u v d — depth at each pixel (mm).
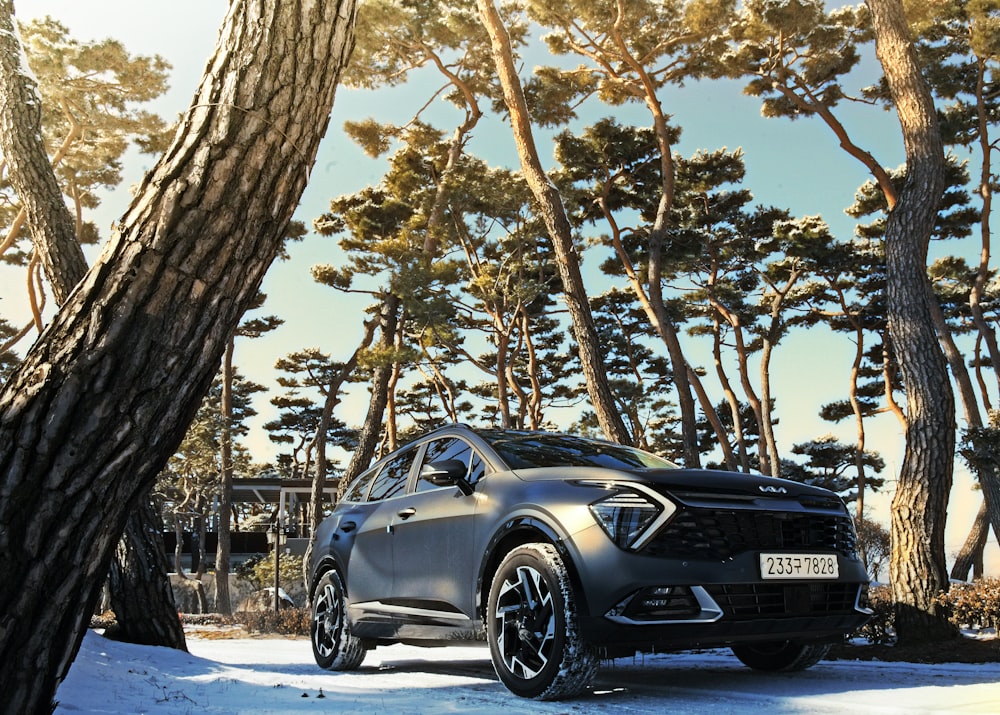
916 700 3475
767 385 34281
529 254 25047
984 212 23094
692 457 16750
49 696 1990
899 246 7871
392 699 3836
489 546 4188
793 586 3844
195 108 2146
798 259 31938
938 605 6641
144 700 3664
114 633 5945
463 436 4988
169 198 2062
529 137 11930
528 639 3799
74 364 1951
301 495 41594
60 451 1921
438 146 24594
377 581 5168
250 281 2141
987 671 4664
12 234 23125
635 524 3660
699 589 3611
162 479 32750
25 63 5242
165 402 2025
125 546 5949
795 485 4152
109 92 22875
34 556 1898
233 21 2213
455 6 21094
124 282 2008
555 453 4664
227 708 3527
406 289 21016
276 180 2152
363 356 21547
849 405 38125
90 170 24625
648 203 25938
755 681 4387
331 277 28375
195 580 30891
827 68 20250
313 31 2223
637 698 3764
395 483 5480
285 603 20938
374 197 29344
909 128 8250
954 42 21953
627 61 17969
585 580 3623
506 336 23781
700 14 17688
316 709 3484
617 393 32344
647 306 24734
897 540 7000
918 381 7375
